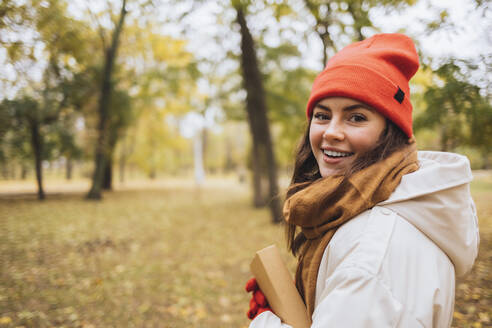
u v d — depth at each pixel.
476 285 2.89
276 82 10.57
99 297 3.71
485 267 3.31
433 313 0.63
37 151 13.02
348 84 0.75
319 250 0.75
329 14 3.77
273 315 0.88
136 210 10.65
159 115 19.16
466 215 0.69
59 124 13.41
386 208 0.68
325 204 0.75
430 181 0.68
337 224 0.72
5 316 3.14
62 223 7.96
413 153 0.79
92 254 5.40
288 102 10.38
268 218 8.99
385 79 0.74
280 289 0.91
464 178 0.68
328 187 0.74
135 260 5.16
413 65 0.80
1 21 3.10
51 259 5.06
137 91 14.87
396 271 0.60
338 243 0.70
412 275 0.61
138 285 4.11
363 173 0.72
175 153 41.03
